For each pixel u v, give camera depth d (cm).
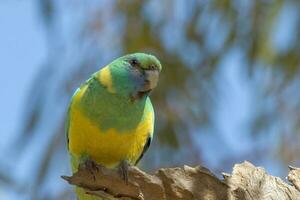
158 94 1300
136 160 980
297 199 830
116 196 811
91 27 1277
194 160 1283
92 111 927
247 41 1302
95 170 807
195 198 795
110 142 930
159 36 1309
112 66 942
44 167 1211
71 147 955
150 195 797
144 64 941
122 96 931
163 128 1287
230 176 816
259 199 817
